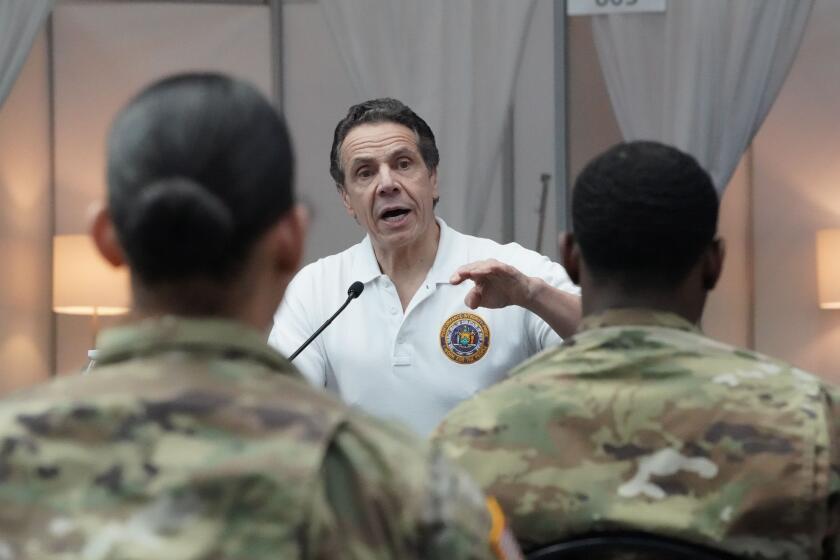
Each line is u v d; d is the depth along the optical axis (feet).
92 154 26.40
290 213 5.21
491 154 20.65
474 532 4.88
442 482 4.92
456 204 20.57
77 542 4.55
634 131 20.36
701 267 7.18
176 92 5.14
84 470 4.70
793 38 20.13
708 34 20.11
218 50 26.09
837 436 6.77
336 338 13.32
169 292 5.06
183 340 5.02
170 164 4.98
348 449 4.84
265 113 5.17
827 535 6.68
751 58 20.12
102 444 4.75
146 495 4.63
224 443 4.74
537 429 6.93
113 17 26.30
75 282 25.98
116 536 4.54
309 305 13.60
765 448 6.66
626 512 6.69
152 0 26.21
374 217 13.30
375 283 13.43
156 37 26.25
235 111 5.10
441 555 4.82
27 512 4.63
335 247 25.35
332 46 25.57
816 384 6.88
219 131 5.03
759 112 20.13
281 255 5.22
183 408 4.81
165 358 5.01
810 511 6.59
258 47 25.98
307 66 25.68
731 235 22.74
